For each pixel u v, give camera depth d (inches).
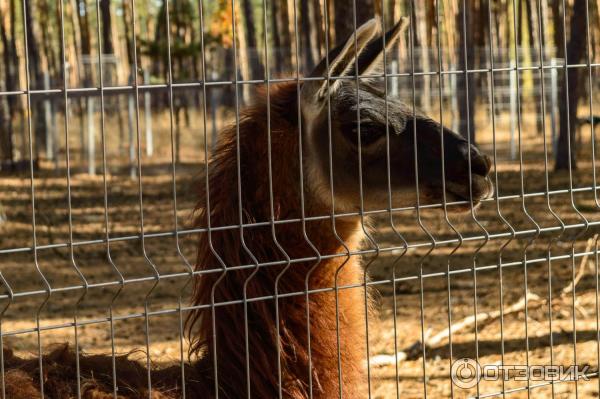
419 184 145.3
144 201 732.7
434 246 129.3
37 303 402.6
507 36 1203.2
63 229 609.0
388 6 764.6
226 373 135.3
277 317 125.3
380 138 145.4
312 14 1058.1
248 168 142.7
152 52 1008.2
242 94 391.5
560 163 807.1
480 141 976.3
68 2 1093.1
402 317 355.6
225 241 137.5
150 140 1059.9
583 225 143.1
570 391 258.2
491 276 426.6
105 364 136.5
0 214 634.8
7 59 986.1
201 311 138.5
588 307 354.0
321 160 144.8
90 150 924.6
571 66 143.9
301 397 135.7
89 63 1027.9
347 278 146.3
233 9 110.8
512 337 317.1
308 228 144.3
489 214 597.3
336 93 147.3
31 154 98.3
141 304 399.5
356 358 145.5
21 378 125.5
